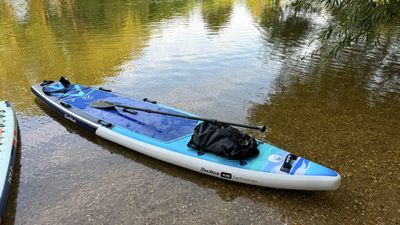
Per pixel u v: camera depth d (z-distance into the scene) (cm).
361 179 515
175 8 2166
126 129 607
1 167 498
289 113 741
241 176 486
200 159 515
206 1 2489
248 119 712
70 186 501
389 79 945
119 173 532
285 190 493
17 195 484
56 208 457
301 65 1064
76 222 432
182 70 1027
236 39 1390
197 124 621
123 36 1429
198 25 1664
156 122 629
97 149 599
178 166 546
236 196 481
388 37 1352
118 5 2272
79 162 561
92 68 1040
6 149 546
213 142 521
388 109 764
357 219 438
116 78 955
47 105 749
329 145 611
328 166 547
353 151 592
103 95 750
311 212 449
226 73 1002
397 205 461
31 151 592
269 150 524
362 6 687
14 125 631
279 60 1117
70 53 1191
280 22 1705
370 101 806
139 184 505
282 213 448
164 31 1533
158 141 568
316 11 1872
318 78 954
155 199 473
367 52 1180
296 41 1338
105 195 481
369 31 768
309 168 471
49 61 1105
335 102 799
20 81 934
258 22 1725
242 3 2394
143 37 1419
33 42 1342
